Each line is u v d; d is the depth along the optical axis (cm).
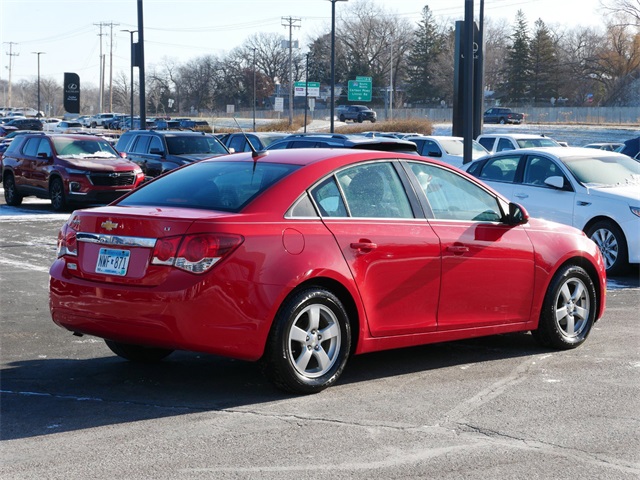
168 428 513
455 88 2564
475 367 673
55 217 1895
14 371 650
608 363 688
